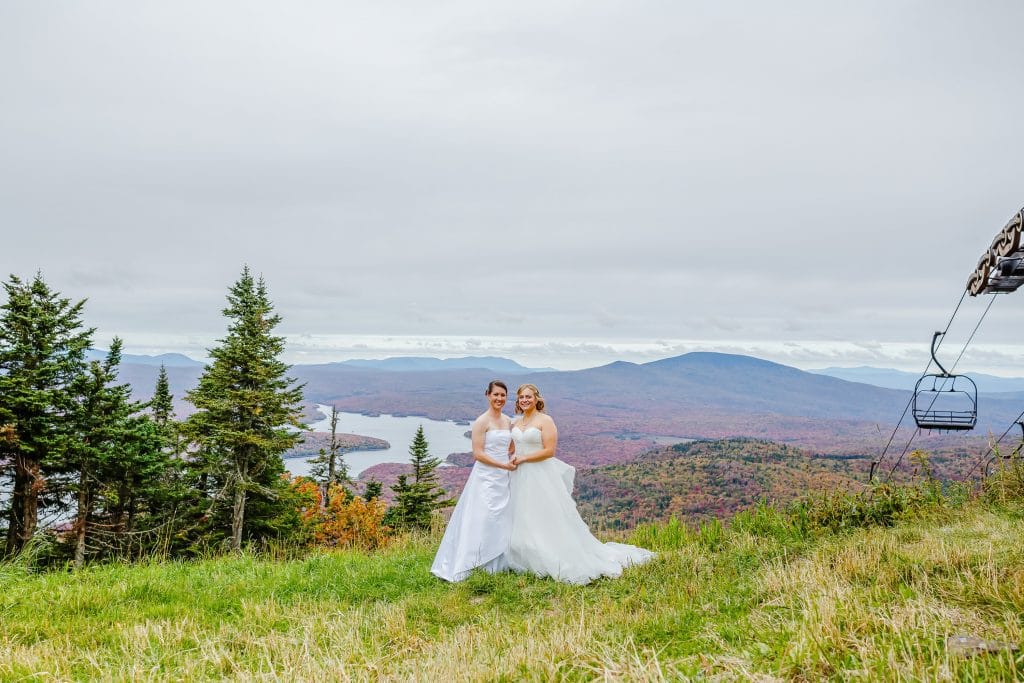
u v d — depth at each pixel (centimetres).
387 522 3641
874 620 372
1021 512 790
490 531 703
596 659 373
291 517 3312
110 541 2559
